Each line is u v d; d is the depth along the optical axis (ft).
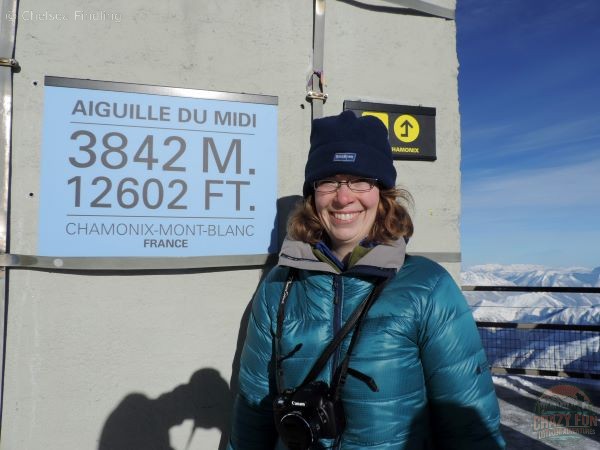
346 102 7.17
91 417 6.02
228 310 6.57
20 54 6.00
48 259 5.89
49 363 5.90
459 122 7.82
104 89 6.20
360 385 3.55
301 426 3.38
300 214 4.50
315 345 3.82
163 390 6.28
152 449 6.21
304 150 7.02
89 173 6.08
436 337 3.58
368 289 3.86
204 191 6.47
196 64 6.64
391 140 7.36
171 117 6.41
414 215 7.44
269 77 6.93
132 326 6.20
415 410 3.59
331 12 7.25
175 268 6.30
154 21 6.50
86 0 6.27
